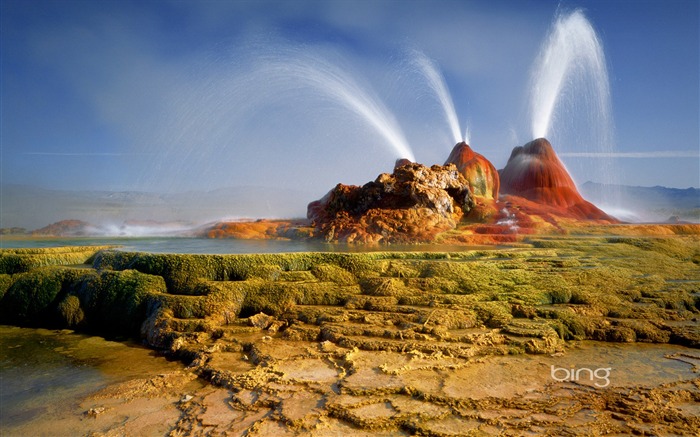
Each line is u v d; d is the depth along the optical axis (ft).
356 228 104.58
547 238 101.55
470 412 38.81
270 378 45.57
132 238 120.26
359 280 68.49
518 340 53.01
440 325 55.77
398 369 46.42
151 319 61.41
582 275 70.79
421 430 36.35
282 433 36.73
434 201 109.60
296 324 59.31
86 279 70.64
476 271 69.10
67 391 46.65
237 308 63.31
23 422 40.70
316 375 46.16
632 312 61.41
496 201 139.33
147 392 45.80
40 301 70.33
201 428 38.09
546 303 64.13
